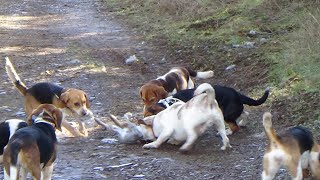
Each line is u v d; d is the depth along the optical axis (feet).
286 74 39.40
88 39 58.90
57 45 56.59
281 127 32.96
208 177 26.61
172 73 36.91
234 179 26.32
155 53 52.29
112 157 29.48
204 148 30.78
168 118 30.63
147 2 71.92
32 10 76.13
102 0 81.76
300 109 34.37
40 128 24.66
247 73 42.60
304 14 47.03
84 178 26.66
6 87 43.78
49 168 24.98
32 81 45.34
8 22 68.49
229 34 50.78
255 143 31.14
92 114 34.32
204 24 55.67
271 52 44.27
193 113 29.71
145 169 27.71
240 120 33.78
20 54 53.36
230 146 30.40
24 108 38.81
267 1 53.72
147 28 61.31
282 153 23.70
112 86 43.78
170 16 63.10
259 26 50.55
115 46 55.57
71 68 48.44
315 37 41.34
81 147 31.37
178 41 53.67
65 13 73.97
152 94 33.91
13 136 23.66
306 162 25.00
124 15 69.97
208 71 41.75
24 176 23.71
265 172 23.97
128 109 38.42
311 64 39.17
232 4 58.18
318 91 35.53
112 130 32.76
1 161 27.22
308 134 24.94
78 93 33.68
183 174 27.02
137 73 47.19
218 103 32.32
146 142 31.81
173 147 31.01
